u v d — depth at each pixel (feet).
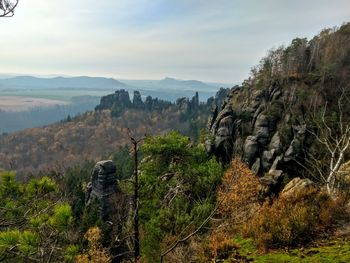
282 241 29.14
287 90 231.91
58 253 17.03
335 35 316.40
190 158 96.02
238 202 48.49
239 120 218.18
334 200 36.40
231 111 228.84
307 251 27.40
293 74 261.65
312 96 222.28
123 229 38.27
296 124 199.72
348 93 221.66
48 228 17.34
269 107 218.59
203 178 83.20
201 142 224.53
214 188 79.97
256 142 198.80
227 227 36.17
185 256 33.81
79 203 135.85
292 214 31.48
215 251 30.01
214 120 248.73
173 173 87.25
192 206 63.36
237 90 257.55
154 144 93.30
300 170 173.88
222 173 86.12
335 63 263.08
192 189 81.71
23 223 18.20
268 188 112.68
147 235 48.14
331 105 217.36
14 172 20.20
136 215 34.19
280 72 277.03
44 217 17.65
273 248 29.04
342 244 27.89
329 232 30.45
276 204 36.63
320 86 234.79
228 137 211.82
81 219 85.97
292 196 37.27
